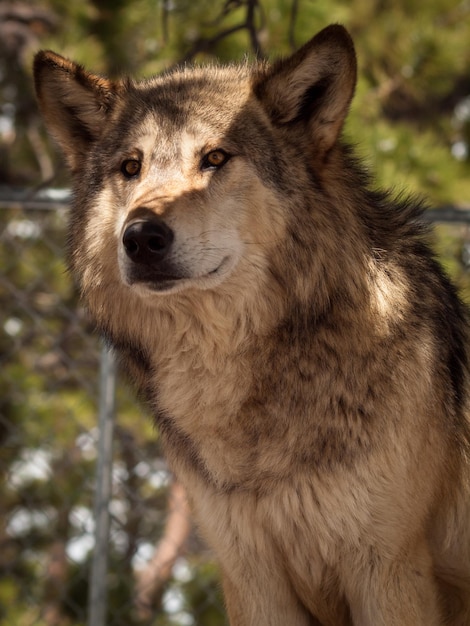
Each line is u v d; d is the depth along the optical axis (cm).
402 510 1154
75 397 2622
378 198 1309
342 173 1240
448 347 1253
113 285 1241
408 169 2392
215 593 2378
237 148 1179
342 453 1145
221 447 1176
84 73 1293
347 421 1145
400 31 2942
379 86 2928
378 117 2847
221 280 1156
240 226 1167
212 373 1180
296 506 1163
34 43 2891
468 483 1280
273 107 1214
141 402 1370
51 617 2527
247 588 1237
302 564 1206
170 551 2553
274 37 2328
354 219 1214
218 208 1158
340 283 1170
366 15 3008
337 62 1184
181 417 1202
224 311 1173
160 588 2484
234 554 1220
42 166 3080
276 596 1244
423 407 1170
